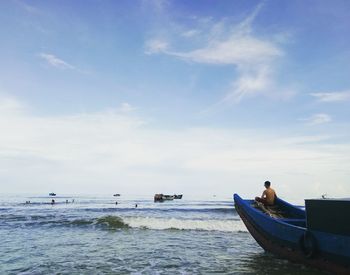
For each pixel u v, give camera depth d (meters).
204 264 12.36
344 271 9.09
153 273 11.06
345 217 8.98
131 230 22.44
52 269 11.54
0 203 75.19
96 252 14.73
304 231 10.78
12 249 15.41
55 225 24.83
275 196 15.41
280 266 11.84
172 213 39.81
